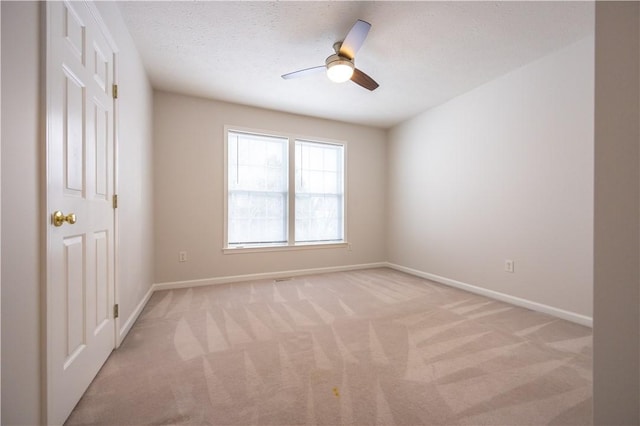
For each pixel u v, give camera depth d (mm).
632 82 739
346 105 3707
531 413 1256
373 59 2586
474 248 3182
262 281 3637
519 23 2078
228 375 1534
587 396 1368
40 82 1016
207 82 3066
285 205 4000
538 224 2568
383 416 1233
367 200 4570
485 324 2250
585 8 1917
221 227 3564
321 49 2438
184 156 3389
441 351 1809
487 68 2742
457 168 3416
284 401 1328
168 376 1521
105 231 1660
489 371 1582
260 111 3803
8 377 855
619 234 768
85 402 1309
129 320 2129
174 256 3334
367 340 1963
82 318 1354
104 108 1647
